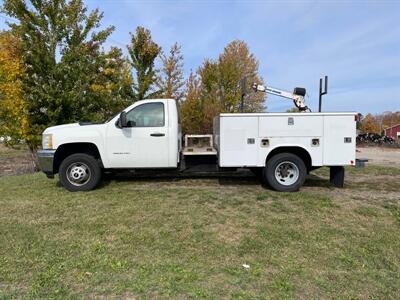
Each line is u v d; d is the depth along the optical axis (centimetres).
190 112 2211
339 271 379
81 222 527
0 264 383
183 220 536
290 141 709
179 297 321
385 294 335
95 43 1566
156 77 1903
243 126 711
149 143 748
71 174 745
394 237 482
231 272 370
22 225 514
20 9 1359
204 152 762
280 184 727
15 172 1505
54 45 1396
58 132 743
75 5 1455
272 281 353
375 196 706
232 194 705
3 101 1323
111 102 1587
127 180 870
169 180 870
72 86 1392
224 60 2412
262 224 523
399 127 7344
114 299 317
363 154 2333
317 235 482
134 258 402
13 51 1345
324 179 900
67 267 377
